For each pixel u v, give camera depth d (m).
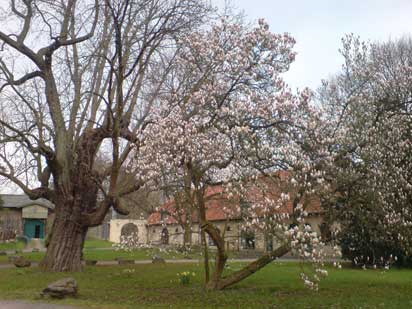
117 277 18.03
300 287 15.39
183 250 20.27
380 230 14.78
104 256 31.05
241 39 14.80
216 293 13.80
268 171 12.54
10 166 20.03
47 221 52.88
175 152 13.15
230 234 15.88
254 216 12.21
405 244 15.12
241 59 14.23
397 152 15.02
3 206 50.78
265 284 16.08
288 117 13.08
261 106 12.91
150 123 14.71
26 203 53.03
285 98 12.95
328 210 13.52
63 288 13.02
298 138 13.05
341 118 14.70
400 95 16.25
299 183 11.98
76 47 20.66
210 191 16.11
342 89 19.50
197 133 13.09
